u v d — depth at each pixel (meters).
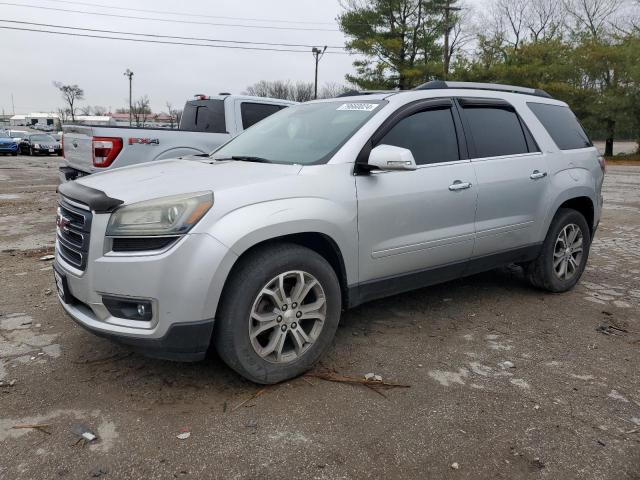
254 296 3.03
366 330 4.16
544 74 36.38
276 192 3.15
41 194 12.51
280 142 4.06
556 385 3.34
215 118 8.93
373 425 2.85
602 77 36.19
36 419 2.85
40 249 6.72
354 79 34.12
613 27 40.38
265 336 3.32
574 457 2.62
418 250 3.89
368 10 33.12
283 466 2.50
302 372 3.34
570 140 5.29
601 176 5.49
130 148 7.52
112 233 2.89
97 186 3.28
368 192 3.55
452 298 5.00
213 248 2.85
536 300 5.00
